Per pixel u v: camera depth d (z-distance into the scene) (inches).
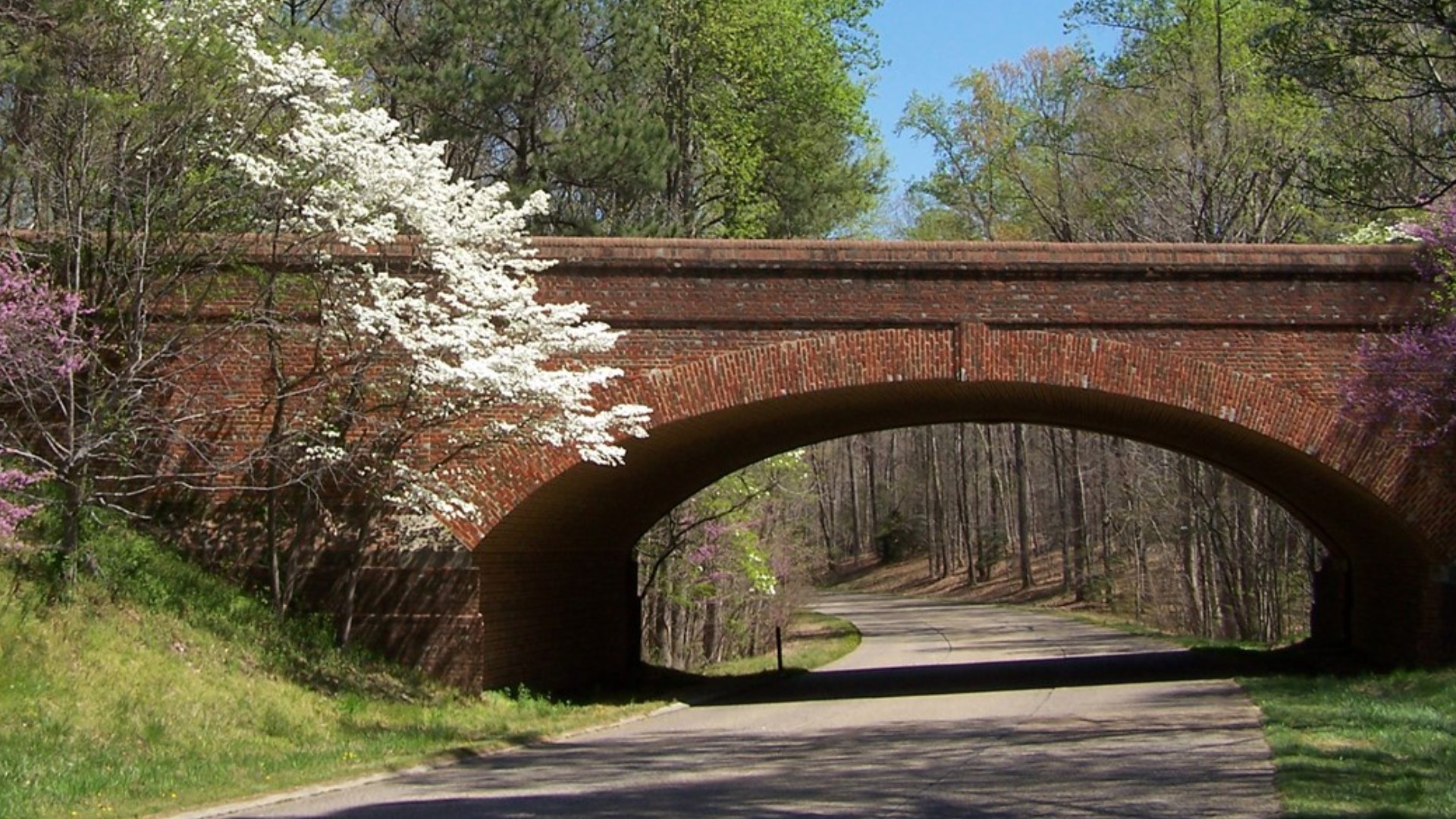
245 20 763.4
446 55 1453.0
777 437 1108.5
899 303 867.4
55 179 724.0
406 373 772.0
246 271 798.5
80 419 755.4
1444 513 875.4
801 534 2239.2
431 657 831.1
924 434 3597.4
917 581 3292.3
